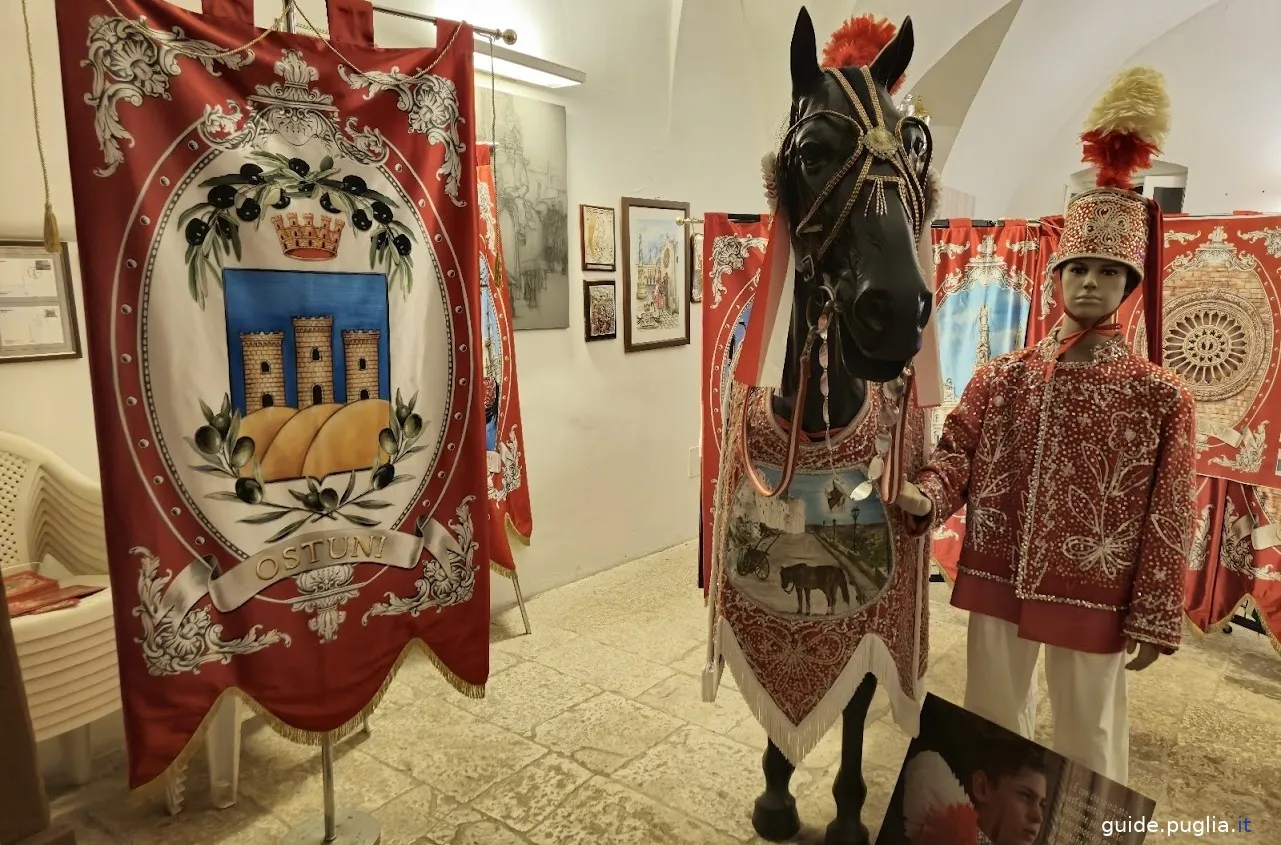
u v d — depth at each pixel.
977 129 5.09
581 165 3.30
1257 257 2.34
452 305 1.74
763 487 1.46
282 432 1.53
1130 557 1.48
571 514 3.51
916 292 1.15
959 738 1.46
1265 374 2.36
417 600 1.75
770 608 1.53
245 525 1.50
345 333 1.59
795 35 1.34
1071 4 4.54
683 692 2.53
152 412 1.38
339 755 2.18
